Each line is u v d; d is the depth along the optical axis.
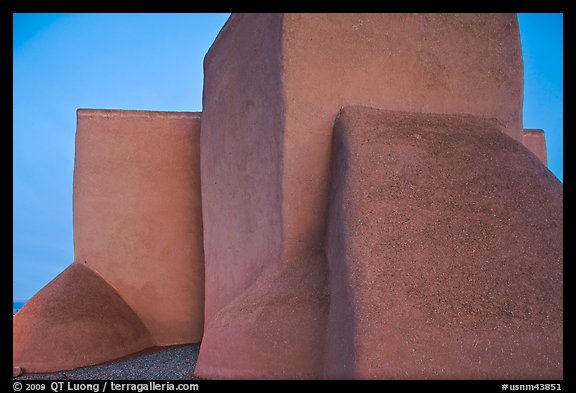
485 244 4.14
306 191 4.75
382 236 4.04
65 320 6.79
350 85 4.93
